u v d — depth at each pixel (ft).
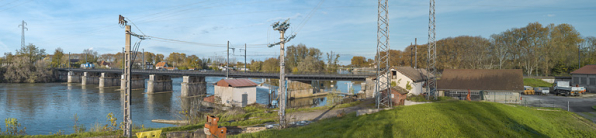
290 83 269.23
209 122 75.46
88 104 229.86
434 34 153.38
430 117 84.23
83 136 89.20
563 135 84.53
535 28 303.27
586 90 208.74
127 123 83.92
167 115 182.91
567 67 290.76
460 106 101.24
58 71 504.43
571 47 295.69
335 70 465.47
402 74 181.88
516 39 323.98
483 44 345.72
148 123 153.28
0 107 210.38
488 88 163.12
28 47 511.40
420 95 167.22
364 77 237.66
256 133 81.46
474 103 109.40
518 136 71.00
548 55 294.05
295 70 423.23
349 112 129.18
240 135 79.41
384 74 188.85
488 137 67.82
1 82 439.22
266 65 459.32
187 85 291.17
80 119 170.50
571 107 139.13
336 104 165.27
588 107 138.72
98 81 444.55
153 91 326.24
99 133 91.97
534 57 298.35
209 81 504.43
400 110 101.09
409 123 79.30
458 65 338.13
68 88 370.94
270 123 111.86
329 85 402.52
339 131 77.51
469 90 161.27
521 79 162.71
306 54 472.44
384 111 105.91
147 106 224.94
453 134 69.26
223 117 132.16
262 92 317.42
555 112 118.83
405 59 423.23
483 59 326.85
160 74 334.03
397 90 146.41
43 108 207.82
